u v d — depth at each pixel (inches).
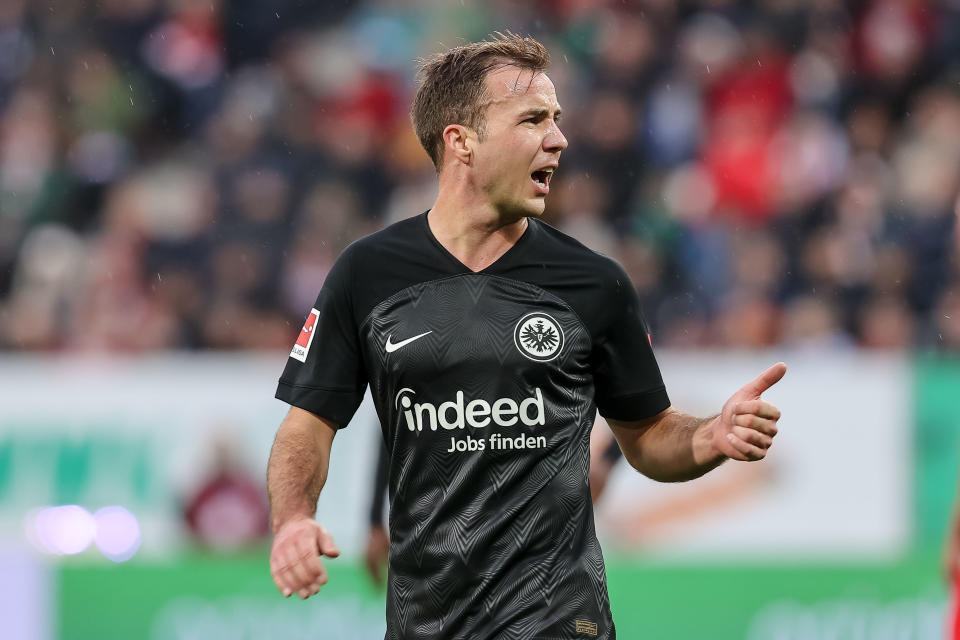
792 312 1164.5
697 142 1339.8
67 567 933.8
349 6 1530.5
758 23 1430.9
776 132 1348.4
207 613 931.3
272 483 432.8
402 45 1492.4
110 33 1450.5
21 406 946.7
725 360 960.9
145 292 1197.1
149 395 952.3
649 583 943.7
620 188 1283.2
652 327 1156.5
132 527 941.2
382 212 1290.6
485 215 433.4
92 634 928.9
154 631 930.1
